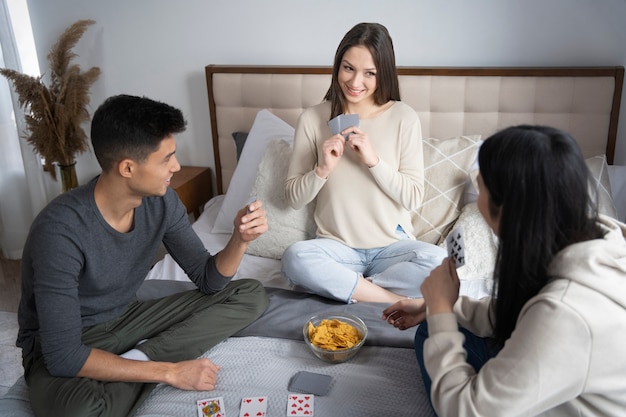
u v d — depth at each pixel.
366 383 1.55
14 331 2.54
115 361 1.50
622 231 1.16
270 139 2.61
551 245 1.03
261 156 2.54
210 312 1.77
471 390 1.09
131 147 1.43
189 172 2.99
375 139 2.11
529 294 1.08
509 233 1.04
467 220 2.21
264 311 1.91
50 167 2.98
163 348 1.66
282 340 1.79
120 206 1.56
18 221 3.20
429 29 2.56
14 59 2.90
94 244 1.53
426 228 2.33
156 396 1.57
